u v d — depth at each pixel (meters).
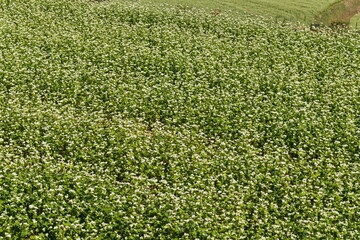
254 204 21.88
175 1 51.44
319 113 30.89
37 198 20.17
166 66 35.50
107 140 25.94
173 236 19.17
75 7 45.19
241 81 34.66
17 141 25.16
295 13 50.41
